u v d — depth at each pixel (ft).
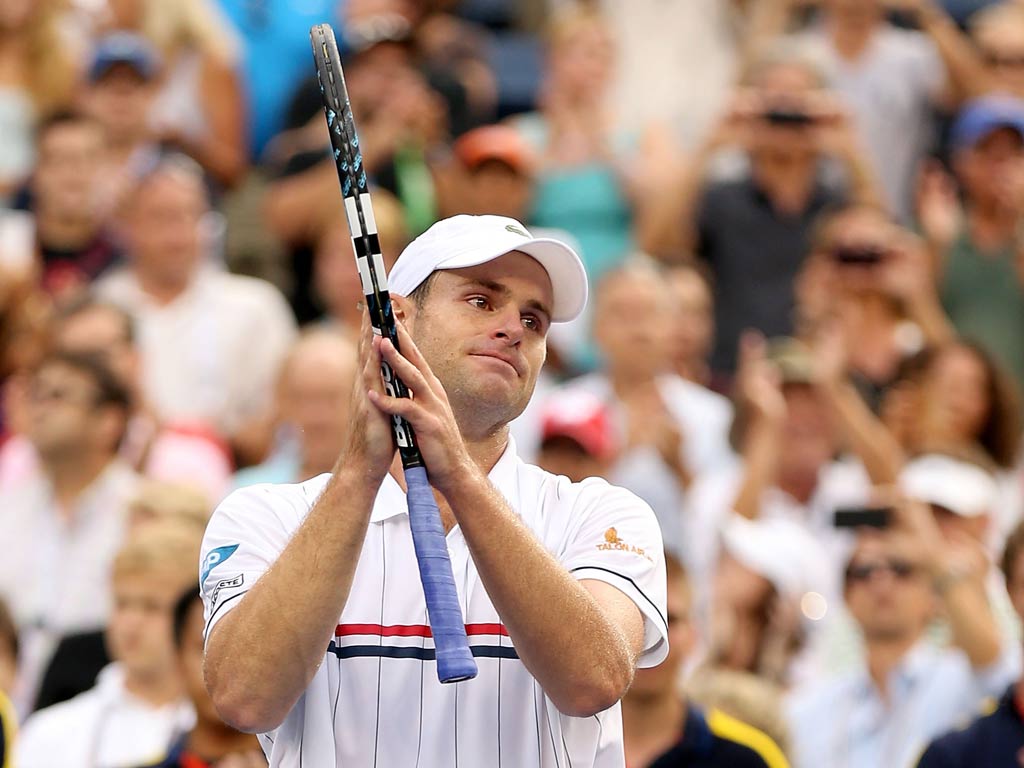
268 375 97.35
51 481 81.20
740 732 62.80
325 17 124.47
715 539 81.97
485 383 37.91
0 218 105.40
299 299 103.96
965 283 107.65
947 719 70.85
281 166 108.27
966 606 71.61
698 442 91.40
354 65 104.68
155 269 96.27
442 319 38.06
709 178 106.32
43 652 78.33
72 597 79.66
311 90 114.62
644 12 120.26
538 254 38.42
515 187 104.27
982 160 108.17
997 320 107.14
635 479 86.48
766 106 105.09
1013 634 77.30
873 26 119.03
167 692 66.90
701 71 119.85
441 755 37.86
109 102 108.27
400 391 35.58
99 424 80.84
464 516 35.29
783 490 86.48
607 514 39.55
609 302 90.02
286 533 38.91
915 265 99.96
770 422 84.74
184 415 94.94
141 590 66.85
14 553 80.79
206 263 101.71
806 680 78.48
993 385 92.32
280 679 35.78
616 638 36.24
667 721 62.28
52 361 81.35
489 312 38.17
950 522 81.76
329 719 37.91
